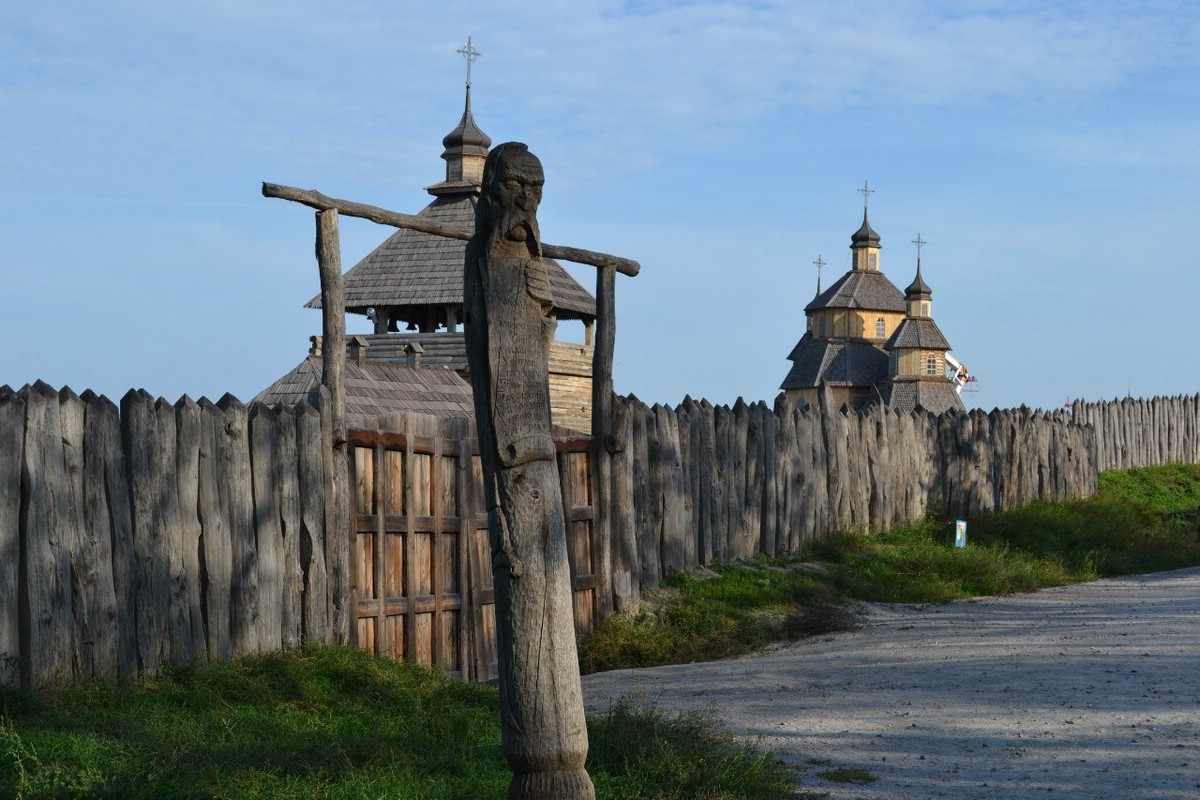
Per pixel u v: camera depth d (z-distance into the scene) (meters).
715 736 8.60
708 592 15.52
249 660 10.38
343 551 11.41
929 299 73.06
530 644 5.41
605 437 14.35
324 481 11.39
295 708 9.59
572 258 14.09
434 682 10.84
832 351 76.31
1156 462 31.61
